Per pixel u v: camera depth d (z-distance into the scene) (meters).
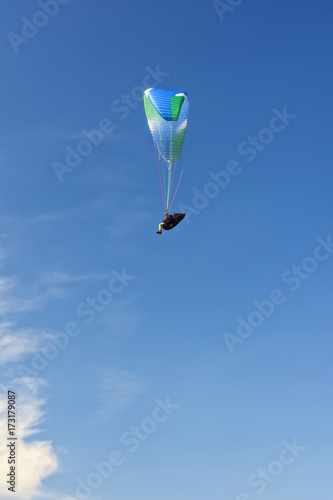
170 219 45.09
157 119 49.84
